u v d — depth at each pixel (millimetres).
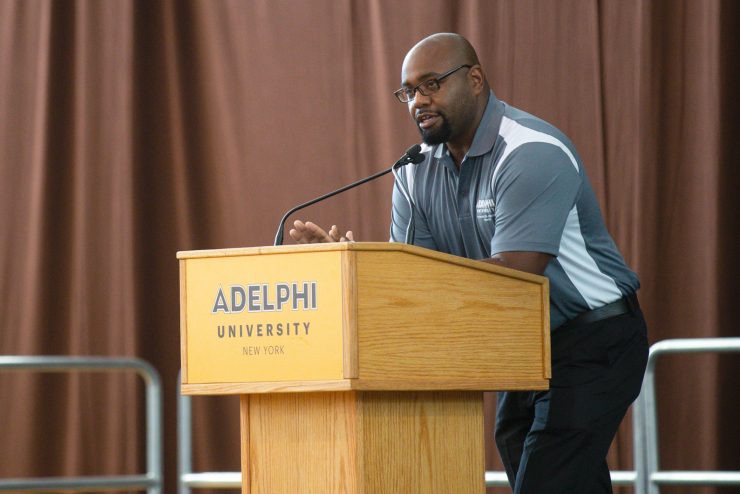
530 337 5984
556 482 6992
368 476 5457
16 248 14703
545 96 12641
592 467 7031
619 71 12406
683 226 12016
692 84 12016
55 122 14656
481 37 12930
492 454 12758
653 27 12141
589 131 12461
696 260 11953
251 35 14195
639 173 12125
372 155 13594
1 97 14789
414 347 5504
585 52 12508
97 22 14648
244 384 5555
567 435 7039
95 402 14406
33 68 14773
